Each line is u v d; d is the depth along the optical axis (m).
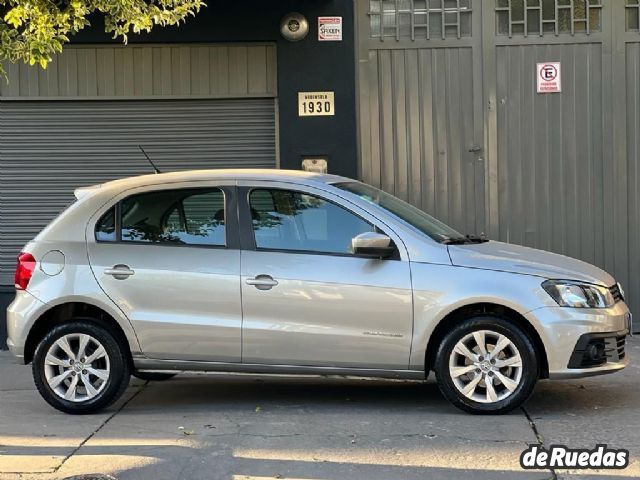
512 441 5.46
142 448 5.46
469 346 6.07
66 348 6.40
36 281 6.43
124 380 6.39
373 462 5.09
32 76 9.86
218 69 9.84
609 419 6.00
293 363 6.18
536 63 9.88
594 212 9.89
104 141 9.95
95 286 6.33
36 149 9.95
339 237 6.24
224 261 6.25
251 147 9.91
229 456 5.25
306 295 6.12
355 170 9.82
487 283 5.98
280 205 6.36
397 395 7.02
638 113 9.86
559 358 5.92
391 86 9.93
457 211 9.95
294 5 9.73
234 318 6.20
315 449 5.38
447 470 4.92
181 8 7.41
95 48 9.84
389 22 9.92
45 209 9.99
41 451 5.43
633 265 9.87
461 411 6.30
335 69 9.77
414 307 6.02
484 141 9.91
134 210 6.50
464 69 9.92
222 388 7.43
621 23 9.83
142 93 9.87
